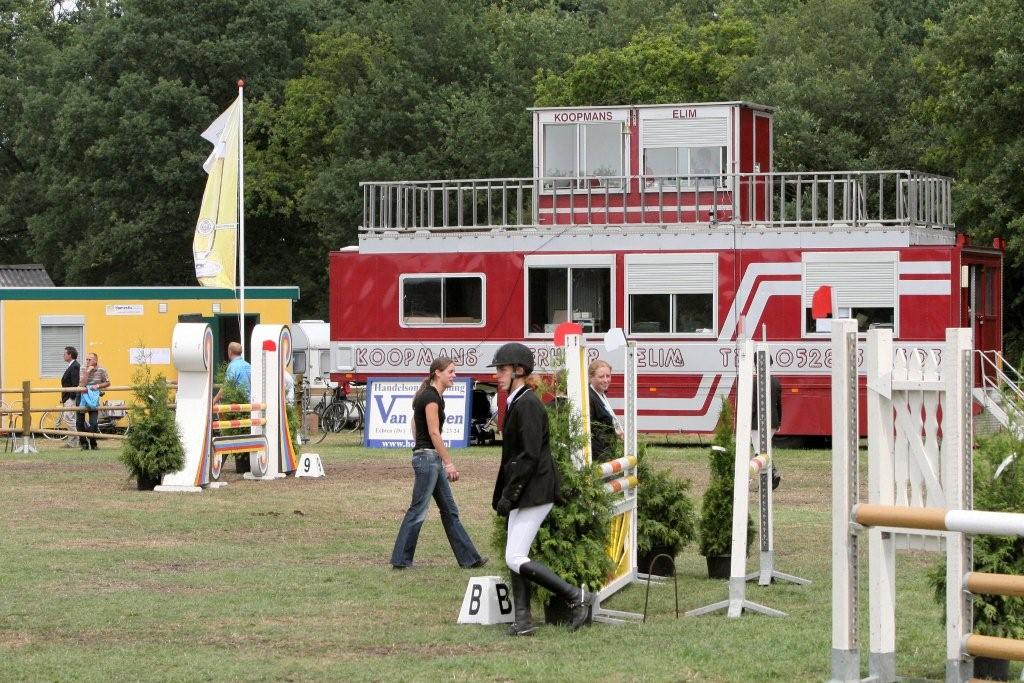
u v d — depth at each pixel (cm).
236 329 5559
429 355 4359
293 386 3812
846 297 4056
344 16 9381
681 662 1443
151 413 3134
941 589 1459
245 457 3581
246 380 3628
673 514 2000
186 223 8962
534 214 4603
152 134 8831
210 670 1422
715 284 4153
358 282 4412
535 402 1575
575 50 8438
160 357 5438
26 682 1377
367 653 1506
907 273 4009
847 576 1306
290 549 2258
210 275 4831
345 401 5109
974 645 1252
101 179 8900
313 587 1906
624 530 1906
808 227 4094
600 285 4247
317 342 6438
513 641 1557
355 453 4109
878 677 1313
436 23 8338
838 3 7775
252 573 2019
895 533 1321
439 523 2577
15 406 5322
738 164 4522
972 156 5400
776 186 6569
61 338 5409
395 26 8369
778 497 2941
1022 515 1212
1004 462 1362
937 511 1248
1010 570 1335
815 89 6831
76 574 2003
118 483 3284
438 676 1391
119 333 5428
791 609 1742
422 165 7906
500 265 4312
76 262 8938
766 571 1916
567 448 1627
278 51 9169
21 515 2675
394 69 8238
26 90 9856
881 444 1312
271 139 8850
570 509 1616
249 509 2777
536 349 4278
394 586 1916
